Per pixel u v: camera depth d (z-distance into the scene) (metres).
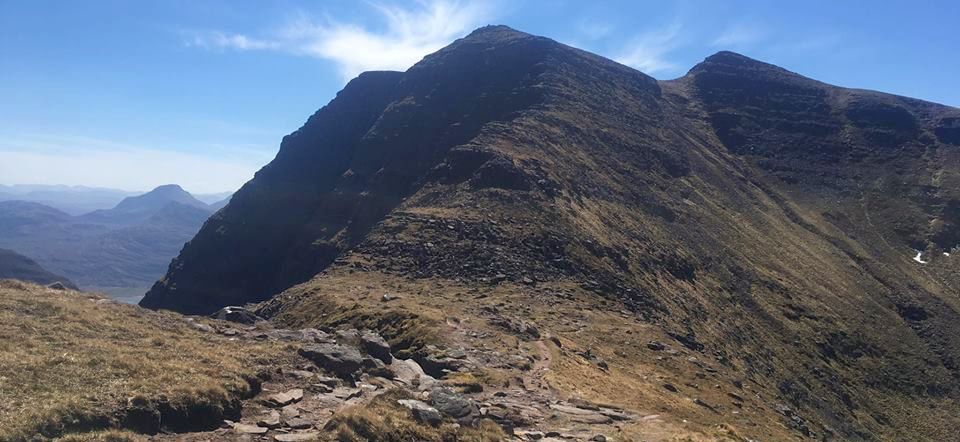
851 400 62.66
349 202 98.06
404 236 60.53
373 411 15.30
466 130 98.56
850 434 52.38
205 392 14.66
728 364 49.00
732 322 64.12
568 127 95.44
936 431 63.78
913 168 153.62
